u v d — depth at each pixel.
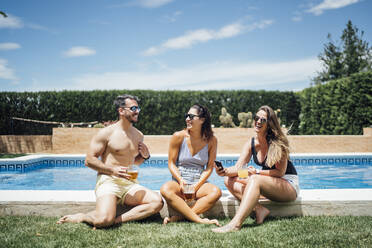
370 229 2.81
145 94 14.20
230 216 3.48
